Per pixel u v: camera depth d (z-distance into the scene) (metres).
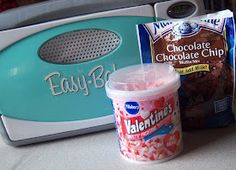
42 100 0.69
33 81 0.67
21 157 0.68
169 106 0.56
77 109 0.70
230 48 0.63
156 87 0.55
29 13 0.64
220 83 0.64
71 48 0.67
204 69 0.64
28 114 0.69
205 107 0.65
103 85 0.68
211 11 0.77
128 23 0.66
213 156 0.57
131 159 0.59
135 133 0.57
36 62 0.67
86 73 0.68
